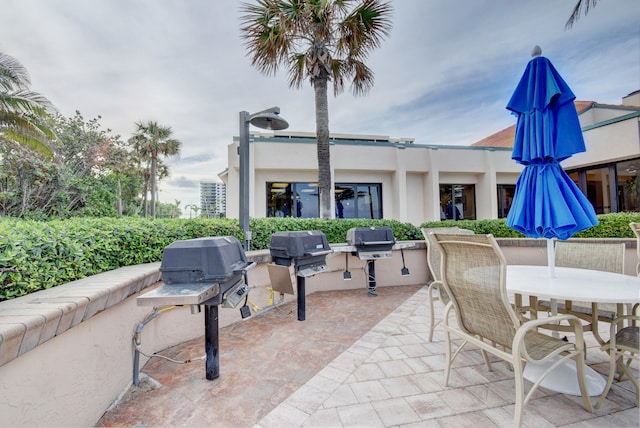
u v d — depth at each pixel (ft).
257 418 6.26
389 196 35.83
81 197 34.40
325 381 7.70
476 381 7.63
